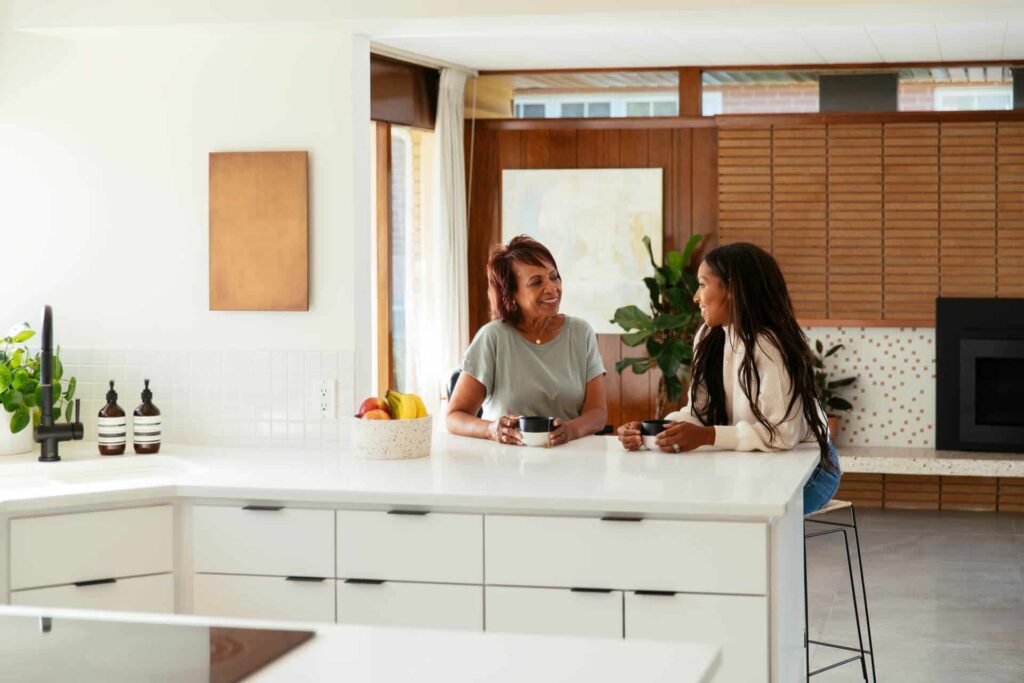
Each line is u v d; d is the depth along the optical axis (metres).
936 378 7.27
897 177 7.25
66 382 3.81
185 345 3.77
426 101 7.10
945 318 7.21
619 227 7.42
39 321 3.83
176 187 3.75
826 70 7.29
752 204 7.36
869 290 7.31
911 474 7.39
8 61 3.80
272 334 3.72
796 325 3.25
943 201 7.21
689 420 3.43
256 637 1.57
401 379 7.06
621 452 3.37
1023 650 4.44
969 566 5.81
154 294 3.78
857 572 5.70
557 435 3.47
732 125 7.34
